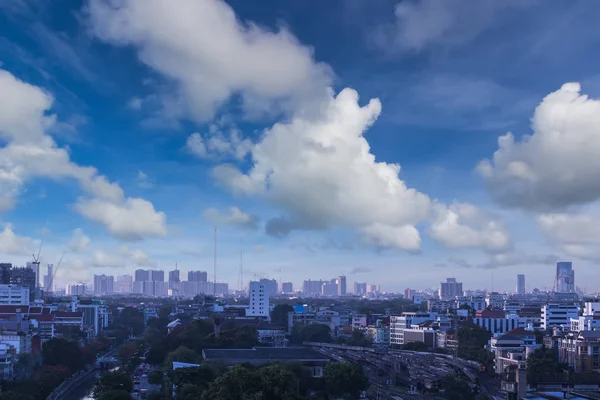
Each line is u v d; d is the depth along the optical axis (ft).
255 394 571.69
